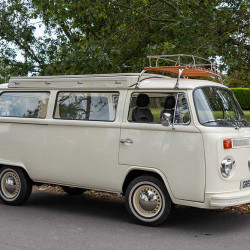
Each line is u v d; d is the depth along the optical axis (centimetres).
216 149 594
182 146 612
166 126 626
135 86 666
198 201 602
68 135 720
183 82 651
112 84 685
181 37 991
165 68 667
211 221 687
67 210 768
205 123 612
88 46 1042
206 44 981
